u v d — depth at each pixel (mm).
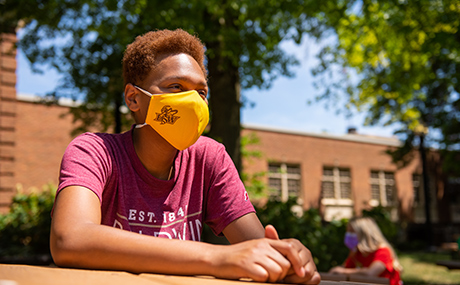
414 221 24844
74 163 1102
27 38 7727
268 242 797
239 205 1335
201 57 1379
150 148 1286
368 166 23781
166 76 1250
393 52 8969
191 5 6461
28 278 466
